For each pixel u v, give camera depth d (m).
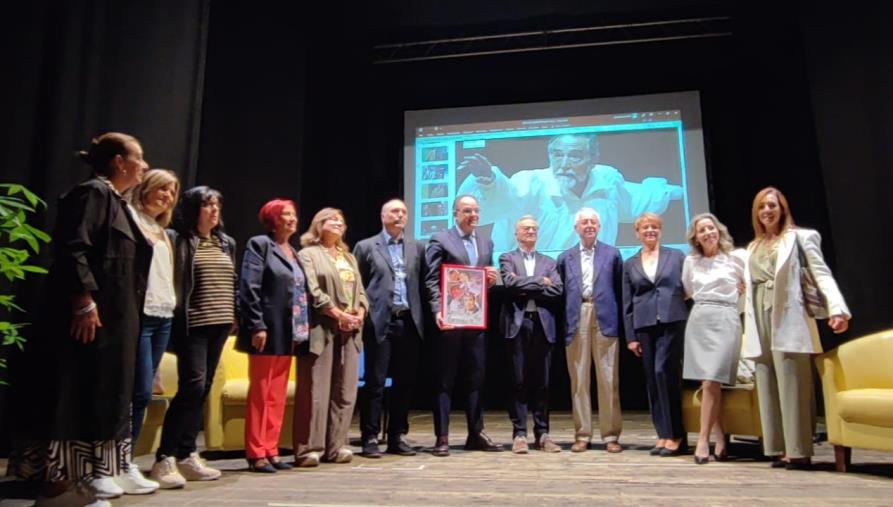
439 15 5.77
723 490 2.25
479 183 6.12
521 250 3.58
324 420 2.85
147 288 2.26
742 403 3.11
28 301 3.37
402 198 6.24
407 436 4.21
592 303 3.42
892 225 4.62
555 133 6.07
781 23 5.56
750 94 5.91
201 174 5.17
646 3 5.62
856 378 2.65
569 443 3.74
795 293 2.72
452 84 6.50
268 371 2.73
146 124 4.00
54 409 1.83
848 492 2.21
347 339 2.99
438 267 3.33
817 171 5.29
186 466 2.42
